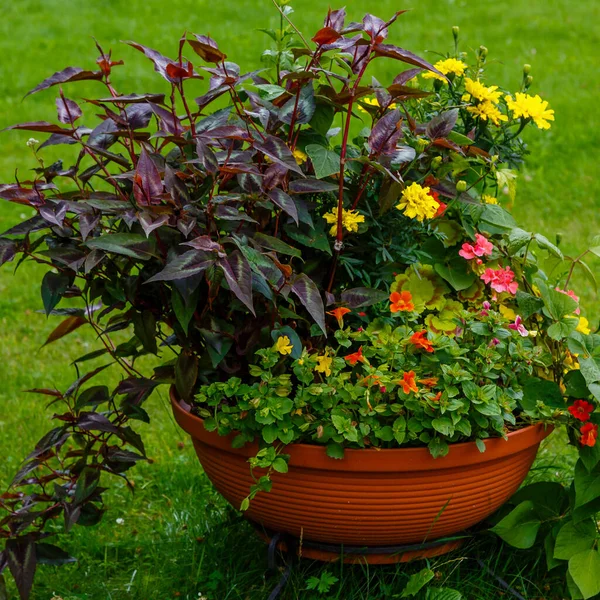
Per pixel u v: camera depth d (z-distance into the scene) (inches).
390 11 431.2
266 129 81.7
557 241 95.1
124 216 74.1
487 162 91.1
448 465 77.3
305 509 80.0
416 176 88.0
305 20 410.0
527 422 85.4
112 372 147.9
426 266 91.5
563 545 86.4
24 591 84.4
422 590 88.1
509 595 90.0
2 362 151.6
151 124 199.3
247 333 82.0
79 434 89.1
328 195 88.0
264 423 75.3
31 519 87.7
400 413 79.0
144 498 114.3
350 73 84.4
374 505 78.5
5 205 225.6
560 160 249.1
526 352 82.7
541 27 402.6
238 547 99.3
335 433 75.8
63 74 78.4
